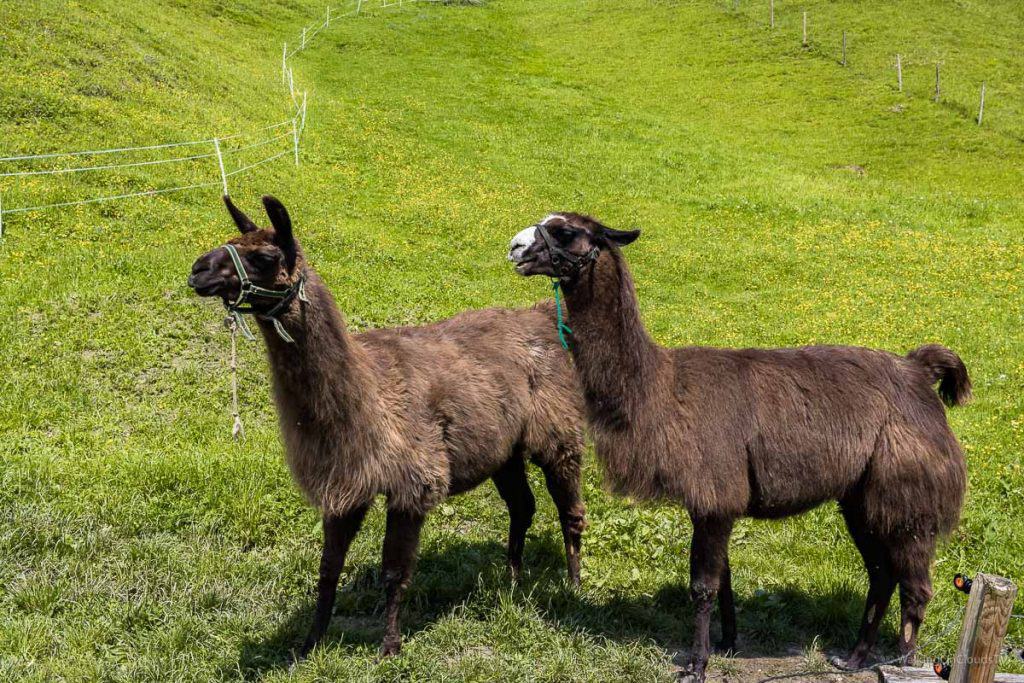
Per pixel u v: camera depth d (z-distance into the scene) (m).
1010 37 40.25
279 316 5.16
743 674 5.73
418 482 5.72
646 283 17.88
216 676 5.48
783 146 30.67
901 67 37.22
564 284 5.71
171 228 16.48
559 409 6.68
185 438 9.23
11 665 5.31
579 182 25.34
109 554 6.76
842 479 5.77
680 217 22.94
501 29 47.34
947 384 6.20
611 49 43.66
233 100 26.89
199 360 11.41
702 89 37.31
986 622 4.01
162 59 27.31
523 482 6.91
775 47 41.53
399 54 40.19
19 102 20.23
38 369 10.47
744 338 13.80
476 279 16.94
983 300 15.78
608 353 5.64
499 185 24.41
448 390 6.01
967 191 25.55
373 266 16.72
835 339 13.59
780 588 6.82
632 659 5.61
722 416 5.65
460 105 32.72
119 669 5.39
